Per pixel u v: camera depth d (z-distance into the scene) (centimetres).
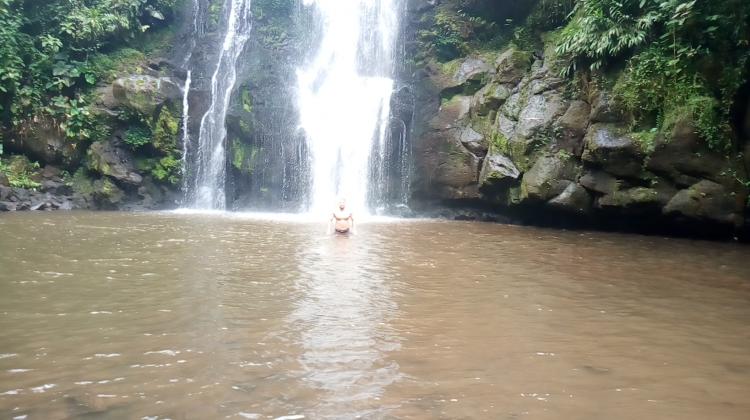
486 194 1697
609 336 549
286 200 2098
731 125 1243
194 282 762
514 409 378
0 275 784
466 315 619
